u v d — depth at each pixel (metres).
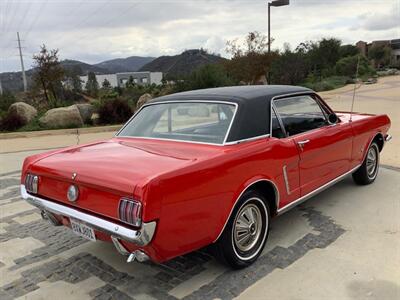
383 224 4.71
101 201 3.16
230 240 3.58
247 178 3.64
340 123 5.30
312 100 4.88
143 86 33.84
